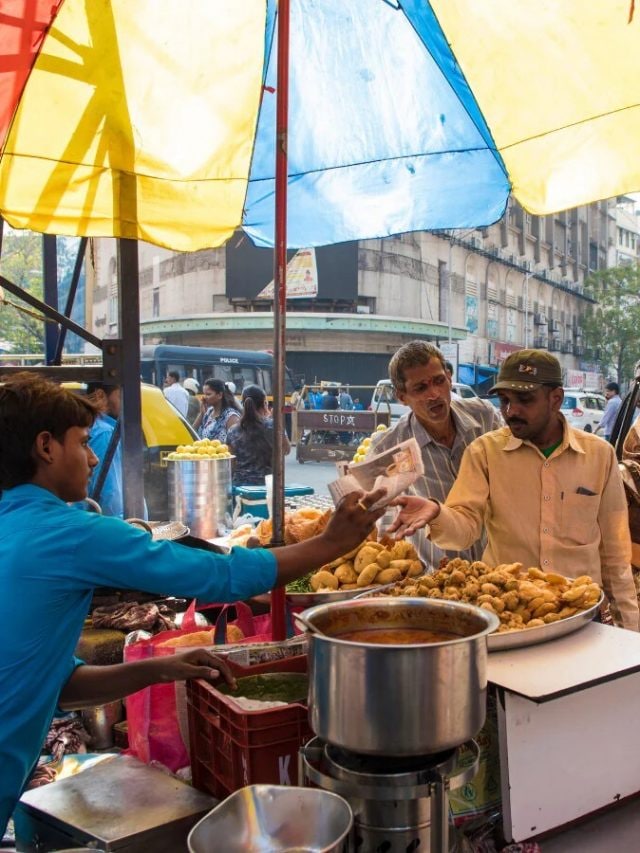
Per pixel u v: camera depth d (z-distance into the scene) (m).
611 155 3.26
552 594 2.04
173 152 3.63
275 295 2.06
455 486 2.82
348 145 3.94
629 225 59.38
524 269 41.75
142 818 1.75
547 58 3.13
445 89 3.54
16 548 1.59
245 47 3.37
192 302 30.66
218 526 5.25
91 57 3.17
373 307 31.36
